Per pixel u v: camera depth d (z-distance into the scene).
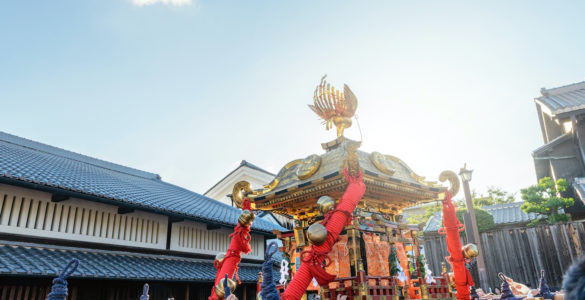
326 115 5.17
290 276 5.08
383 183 4.49
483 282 14.81
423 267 5.23
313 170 4.63
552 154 25.88
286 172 5.28
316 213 5.01
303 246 4.92
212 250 18.77
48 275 10.75
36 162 15.45
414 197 5.18
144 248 15.52
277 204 5.04
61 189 12.09
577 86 28.30
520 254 18.16
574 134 24.19
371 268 4.43
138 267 13.83
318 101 5.17
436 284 5.43
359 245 4.32
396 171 5.14
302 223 5.17
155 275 13.59
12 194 11.98
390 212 5.28
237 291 18.16
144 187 20.05
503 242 18.73
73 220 13.46
